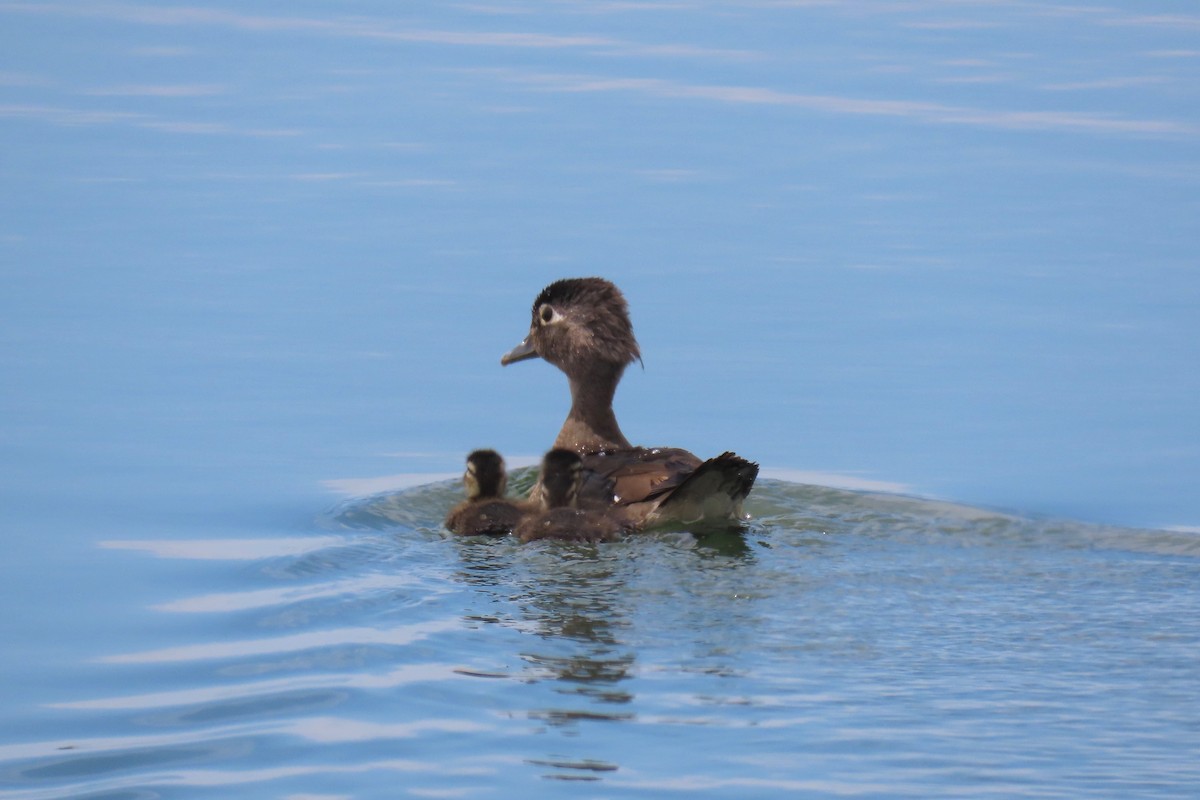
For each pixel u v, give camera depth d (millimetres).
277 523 18234
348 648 13453
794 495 18328
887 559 15852
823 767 11227
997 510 18234
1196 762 11266
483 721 11977
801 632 13695
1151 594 14812
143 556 16953
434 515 18266
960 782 11000
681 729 11820
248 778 11227
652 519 16750
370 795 10945
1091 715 12039
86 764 11555
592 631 13727
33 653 13938
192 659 13617
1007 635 13672
